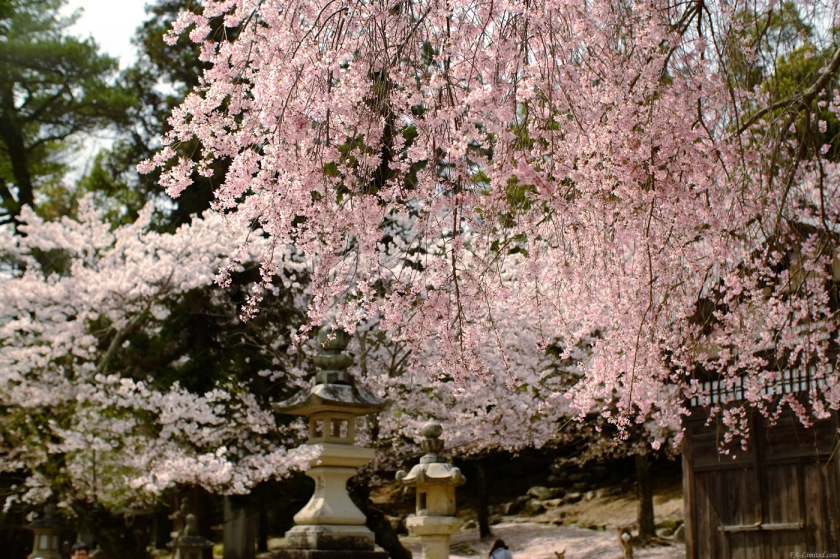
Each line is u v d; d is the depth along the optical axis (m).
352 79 4.54
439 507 7.43
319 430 7.04
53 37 19.75
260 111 4.96
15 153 19.92
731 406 9.49
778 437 9.19
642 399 7.45
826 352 8.35
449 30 4.55
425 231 4.88
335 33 4.67
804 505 8.87
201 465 11.61
